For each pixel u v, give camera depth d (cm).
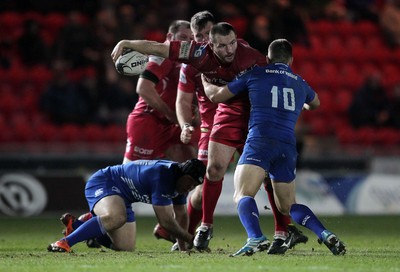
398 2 8575
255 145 2930
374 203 6400
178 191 3066
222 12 7325
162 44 3188
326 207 6266
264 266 2577
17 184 5803
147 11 7244
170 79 3803
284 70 3030
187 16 7231
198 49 3153
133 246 3338
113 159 6222
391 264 2694
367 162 6562
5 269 2525
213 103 3406
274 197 3095
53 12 7662
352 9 8531
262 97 2970
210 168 3241
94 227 3092
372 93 7312
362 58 8200
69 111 6719
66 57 7038
